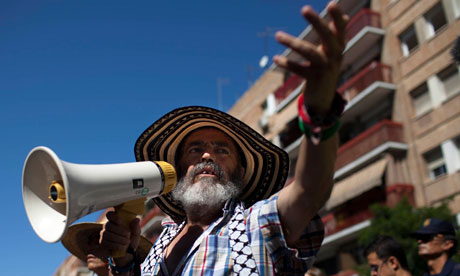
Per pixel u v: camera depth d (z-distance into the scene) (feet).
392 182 65.36
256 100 106.63
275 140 94.94
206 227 7.59
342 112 4.96
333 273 77.25
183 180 8.17
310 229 6.24
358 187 69.82
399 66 69.15
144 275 7.48
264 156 8.55
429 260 11.03
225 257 6.43
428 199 61.62
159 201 8.80
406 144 65.82
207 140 8.48
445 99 61.72
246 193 8.80
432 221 11.15
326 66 4.60
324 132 5.04
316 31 4.52
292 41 4.53
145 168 6.49
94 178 5.79
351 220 71.26
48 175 5.96
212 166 8.02
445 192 59.31
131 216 6.45
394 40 70.64
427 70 64.39
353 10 81.97
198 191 7.66
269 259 6.19
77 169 5.67
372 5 76.23
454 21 60.70
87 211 5.78
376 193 68.64
